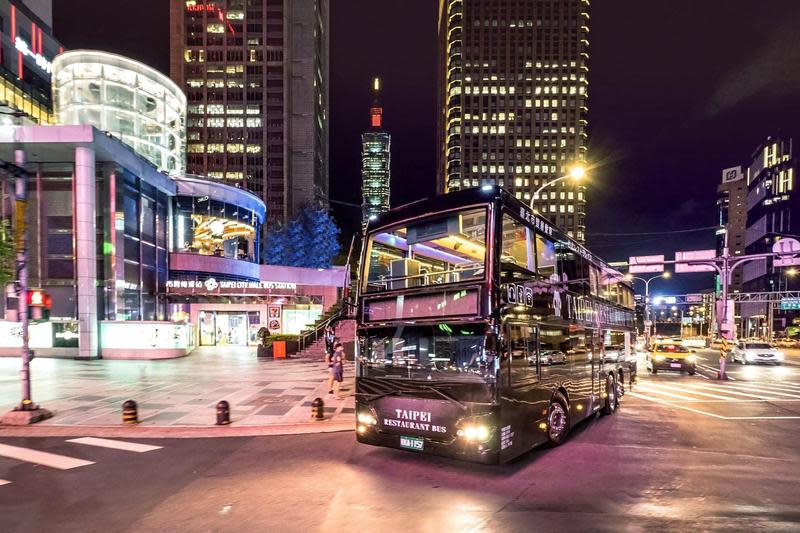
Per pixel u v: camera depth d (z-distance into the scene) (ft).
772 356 102.94
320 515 20.65
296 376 67.46
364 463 28.35
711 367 98.48
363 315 30.37
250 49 404.77
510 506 21.53
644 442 33.45
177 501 22.35
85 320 92.17
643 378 75.72
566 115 433.07
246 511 21.13
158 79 139.33
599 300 43.27
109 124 127.95
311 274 151.33
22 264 39.73
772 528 19.08
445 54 508.53
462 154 435.53
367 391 29.53
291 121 411.75
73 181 94.89
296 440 33.83
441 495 23.00
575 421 35.53
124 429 36.70
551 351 31.91
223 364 84.28
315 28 428.56
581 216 427.74
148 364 83.76
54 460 28.99
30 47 250.57
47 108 261.85
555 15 435.53
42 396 50.49
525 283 28.96
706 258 99.66
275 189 399.24
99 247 97.09
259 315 131.75
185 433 35.58
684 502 21.94
